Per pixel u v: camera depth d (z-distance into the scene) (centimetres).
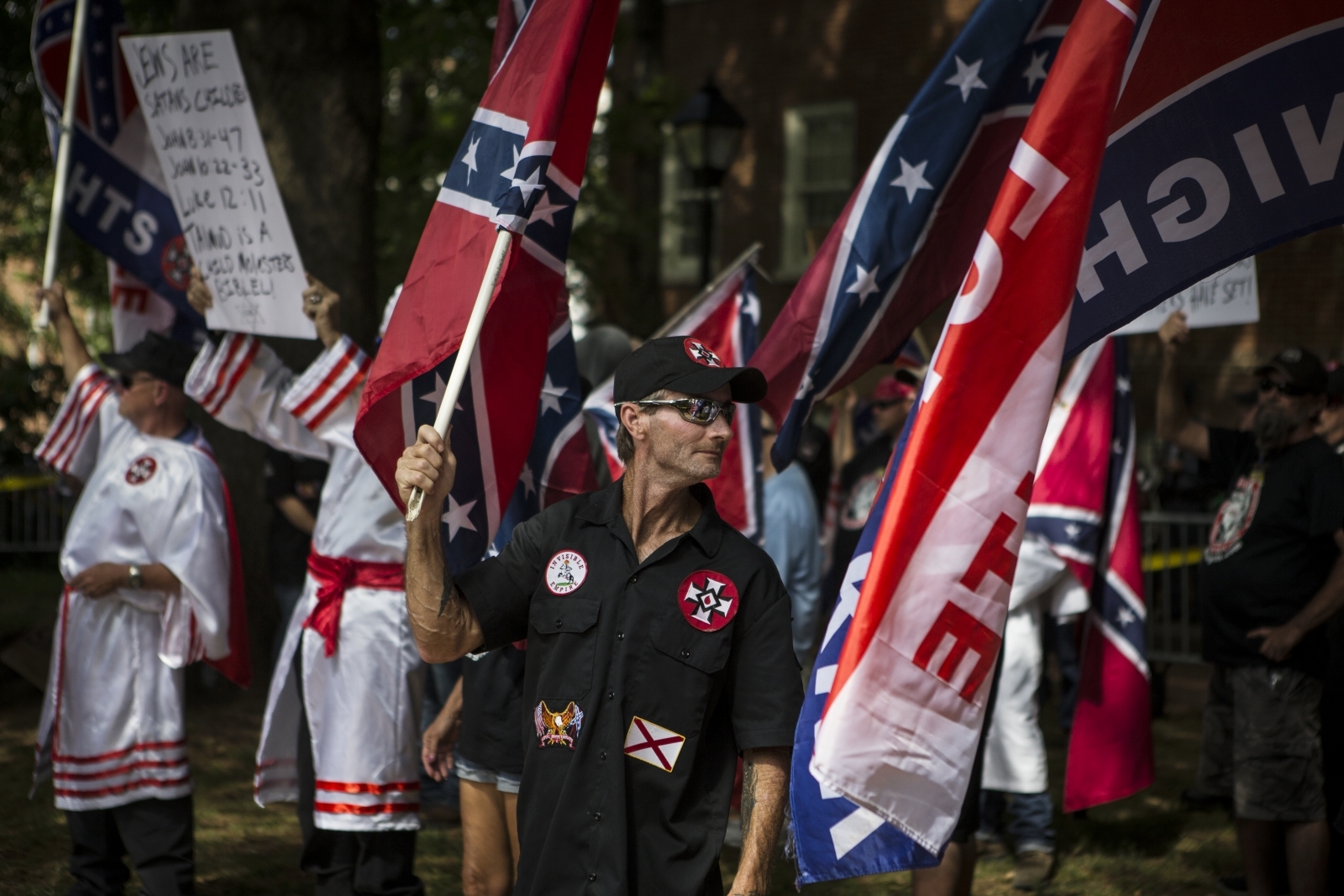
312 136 774
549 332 307
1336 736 437
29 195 1142
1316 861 413
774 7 1678
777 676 231
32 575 1280
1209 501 970
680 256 1753
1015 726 494
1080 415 492
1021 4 309
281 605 698
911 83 1572
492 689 358
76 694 404
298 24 770
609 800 222
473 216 289
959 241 319
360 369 387
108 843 412
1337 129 262
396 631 391
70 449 452
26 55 895
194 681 767
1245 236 265
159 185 484
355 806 383
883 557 217
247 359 404
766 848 226
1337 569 404
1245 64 265
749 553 237
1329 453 421
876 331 323
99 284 1204
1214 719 461
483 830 363
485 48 1250
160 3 977
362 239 792
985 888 493
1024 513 219
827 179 1647
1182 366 1380
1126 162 265
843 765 213
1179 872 506
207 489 410
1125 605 502
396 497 288
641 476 236
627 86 1555
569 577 234
